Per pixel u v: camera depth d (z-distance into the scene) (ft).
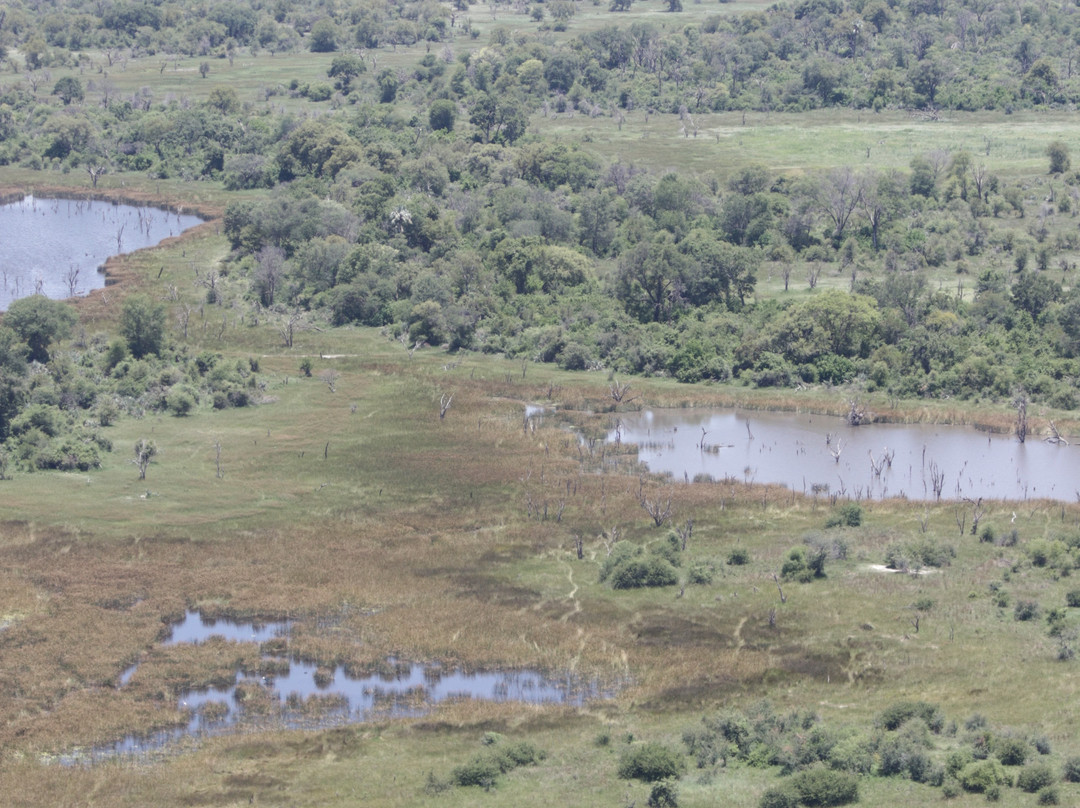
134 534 409.90
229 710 301.22
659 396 569.64
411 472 473.67
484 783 259.39
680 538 404.98
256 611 357.82
